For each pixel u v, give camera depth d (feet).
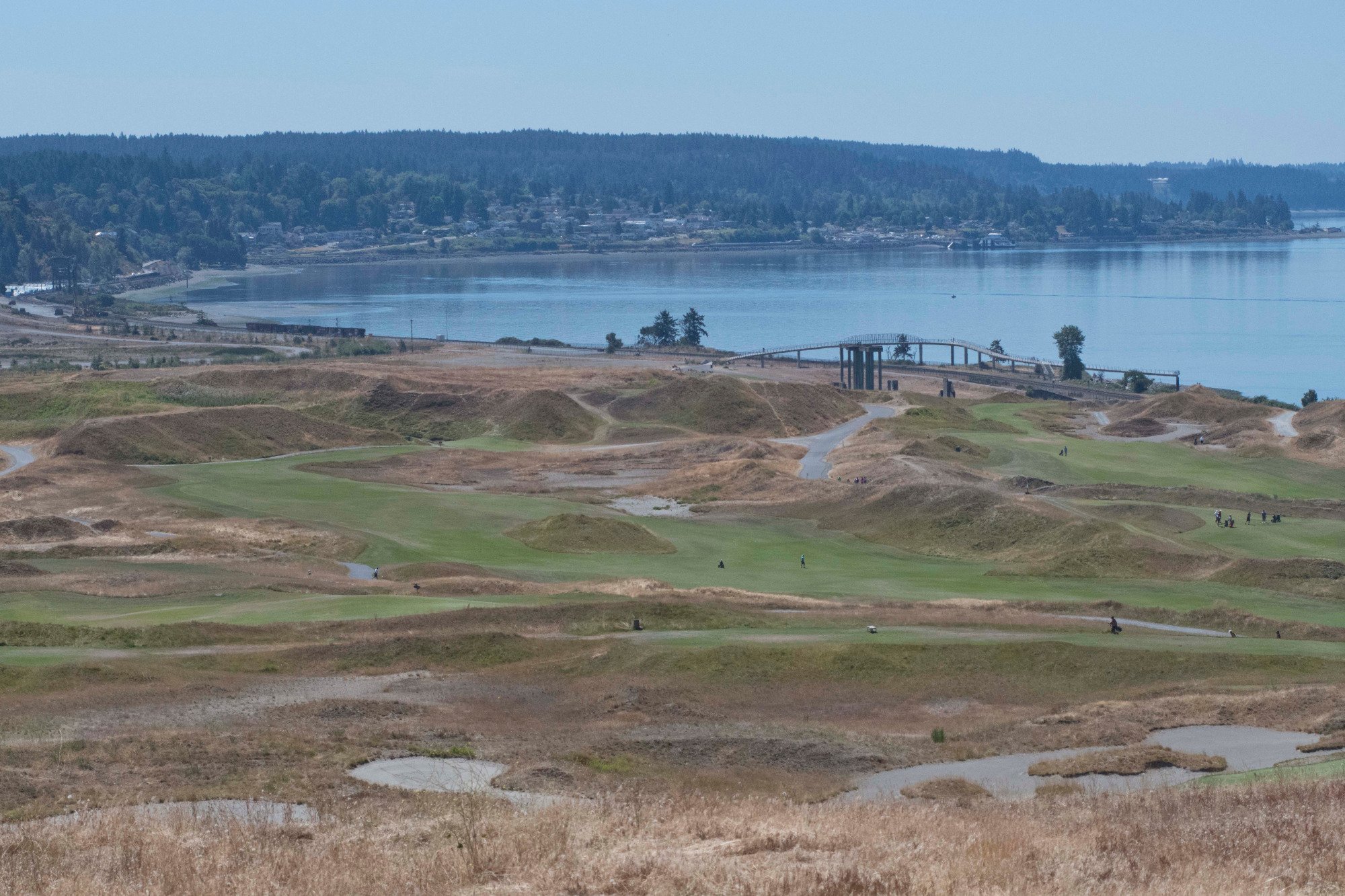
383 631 316.19
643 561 470.80
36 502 594.65
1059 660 289.94
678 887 120.67
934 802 192.24
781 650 291.17
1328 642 326.44
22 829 161.58
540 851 137.18
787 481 638.53
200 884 128.67
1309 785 172.24
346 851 143.54
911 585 422.82
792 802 191.42
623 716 255.50
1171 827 146.00
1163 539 486.79
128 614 341.00
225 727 236.84
